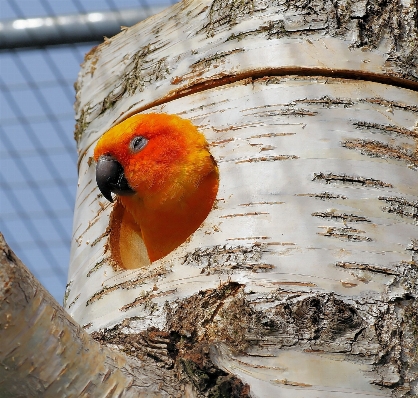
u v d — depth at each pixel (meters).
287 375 5.21
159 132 7.90
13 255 4.23
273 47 6.77
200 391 5.04
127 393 4.73
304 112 6.40
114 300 6.20
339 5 6.84
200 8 7.63
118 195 8.34
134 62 7.97
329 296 5.48
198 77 7.11
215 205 6.20
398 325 5.43
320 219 5.86
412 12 6.89
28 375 4.37
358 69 6.59
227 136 6.56
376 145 6.25
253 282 5.61
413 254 5.78
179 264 5.96
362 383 5.21
